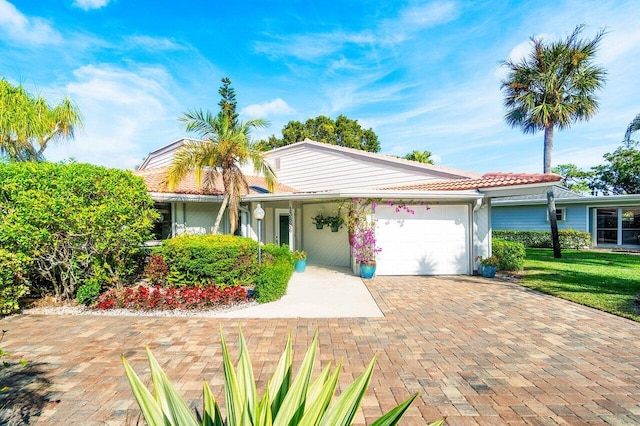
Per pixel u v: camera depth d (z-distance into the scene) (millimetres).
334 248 13633
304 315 6473
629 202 18547
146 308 6730
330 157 15781
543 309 6883
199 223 12555
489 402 3428
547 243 20203
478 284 9469
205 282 8047
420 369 4172
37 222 6598
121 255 8172
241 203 13477
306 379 1783
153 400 1686
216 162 10789
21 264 6594
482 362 4375
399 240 10977
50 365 4262
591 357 4523
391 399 3477
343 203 12906
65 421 3107
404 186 13094
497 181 10172
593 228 20000
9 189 6555
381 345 4961
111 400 3459
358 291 8602
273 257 9750
